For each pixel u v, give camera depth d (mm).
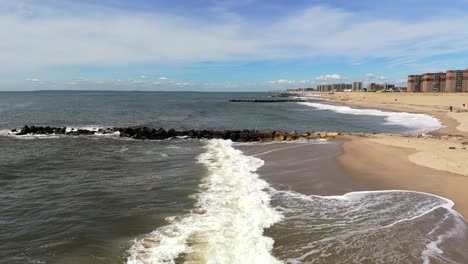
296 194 10922
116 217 9297
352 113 54906
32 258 7234
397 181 11984
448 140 21484
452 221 8531
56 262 7055
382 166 14078
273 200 10352
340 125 37344
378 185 11664
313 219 8805
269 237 7762
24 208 10211
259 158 17094
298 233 7961
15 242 7980
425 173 12711
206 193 11102
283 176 13172
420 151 16609
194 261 6797
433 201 9953
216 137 26688
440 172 12750
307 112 58719
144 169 15117
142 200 10625
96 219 9219
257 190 11352
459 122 34719
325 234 7910
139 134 27891
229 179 12812
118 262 6992
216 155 18328
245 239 7641
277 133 26438
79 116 47781
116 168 15422
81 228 8625
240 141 24812
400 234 7844
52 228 8719
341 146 19375
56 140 26000
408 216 8906
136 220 9047
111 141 25469
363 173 13172
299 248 7227
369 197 10508
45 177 13844
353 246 7289
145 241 7816
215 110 64312
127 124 38469
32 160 17406
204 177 13188
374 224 8445
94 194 11406
